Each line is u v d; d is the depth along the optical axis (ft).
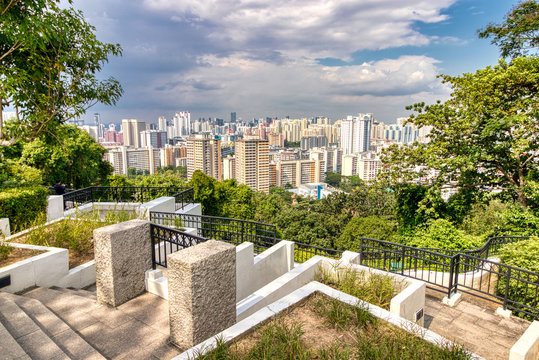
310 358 10.51
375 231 104.06
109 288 16.19
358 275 17.65
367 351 10.54
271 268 24.67
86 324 14.69
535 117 45.47
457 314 20.68
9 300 15.15
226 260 13.47
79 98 35.63
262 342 10.66
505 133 50.83
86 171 97.09
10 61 33.27
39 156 73.67
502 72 47.91
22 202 30.14
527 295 23.39
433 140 56.95
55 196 35.06
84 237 24.90
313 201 216.33
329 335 11.88
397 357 10.18
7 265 17.83
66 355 11.47
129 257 16.78
